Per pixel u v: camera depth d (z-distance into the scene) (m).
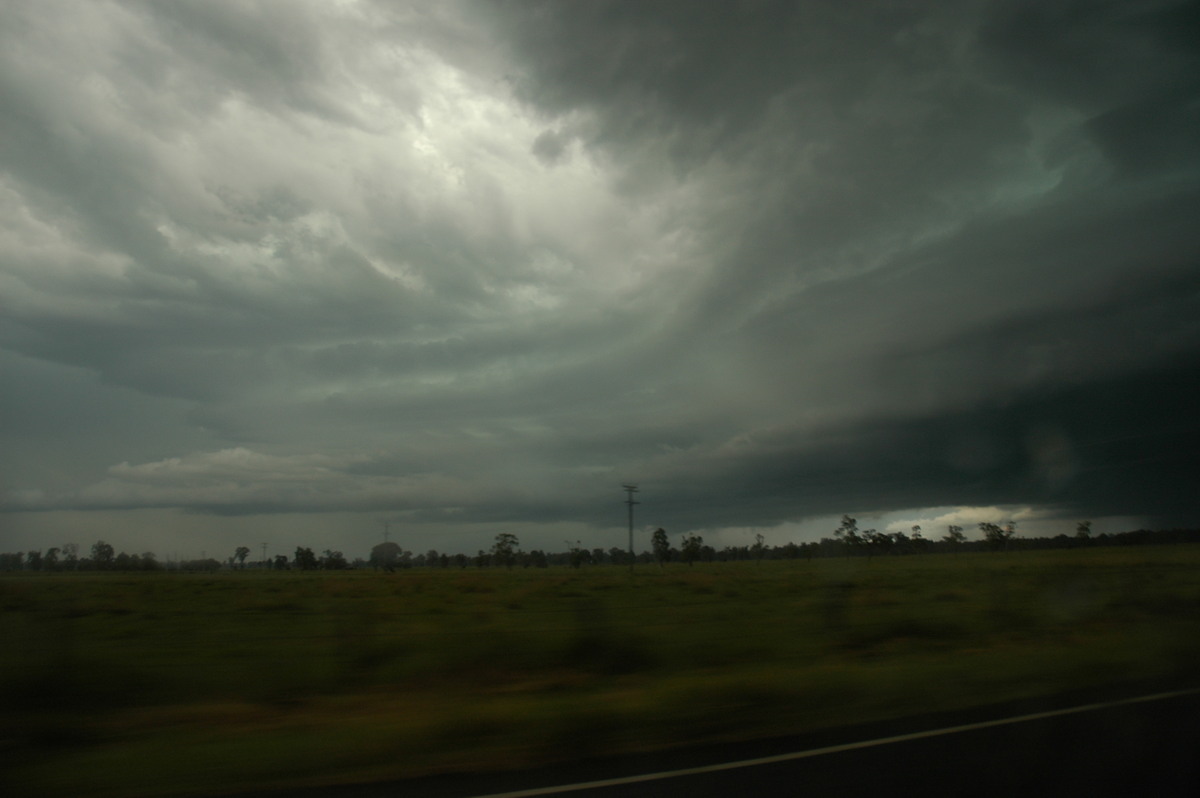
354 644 19.59
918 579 56.94
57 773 8.27
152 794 7.49
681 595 44.28
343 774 7.98
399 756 8.64
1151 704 10.50
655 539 148.12
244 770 8.19
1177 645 15.73
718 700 11.27
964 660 15.41
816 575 70.81
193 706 13.37
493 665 17.05
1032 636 20.97
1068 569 60.59
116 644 23.05
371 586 58.22
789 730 9.66
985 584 45.25
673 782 7.48
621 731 9.63
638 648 17.73
